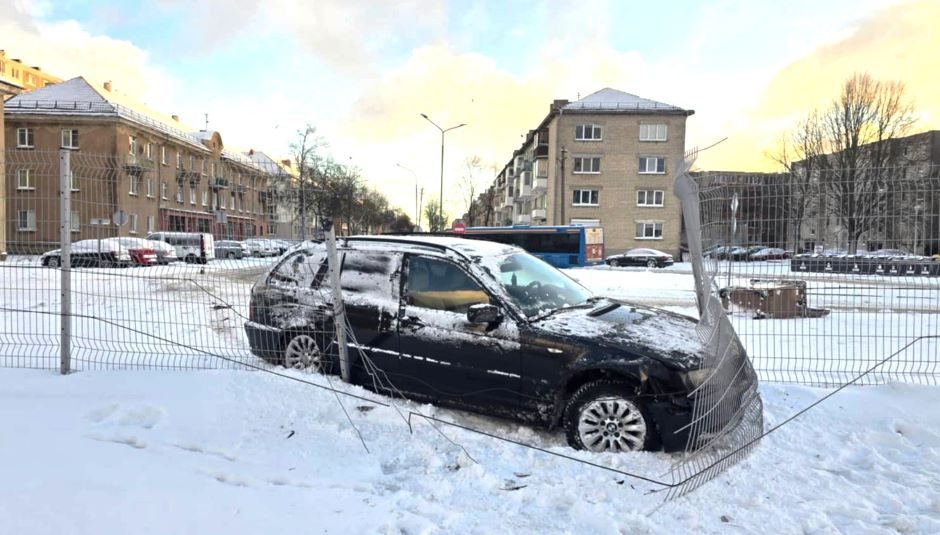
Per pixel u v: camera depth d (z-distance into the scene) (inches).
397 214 4020.7
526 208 2573.8
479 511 120.0
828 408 184.5
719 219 199.0
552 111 1958.7
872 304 327.0
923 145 1659.7
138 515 108.7
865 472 142.8
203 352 214.2
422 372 182.7
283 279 218.8
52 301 305.4
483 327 173.9
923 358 260.1
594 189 1950.1
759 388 206.1
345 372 192.9
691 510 121.1
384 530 109.2
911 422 170.9
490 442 157.1
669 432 148.9
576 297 200.4
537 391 164.2
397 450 150.7
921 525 115.6
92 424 154.3
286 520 111.1
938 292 252.8
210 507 114.0
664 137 1924.2
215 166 2151.8
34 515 105.8
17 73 3255.4
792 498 127.7
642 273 1039.0
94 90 1699.1
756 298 340.2
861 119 1600.6
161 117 2124.8
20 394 174.4
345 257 209.6
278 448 146.8
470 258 187.3
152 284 247.6
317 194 1893.5
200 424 156.9
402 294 192.2
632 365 152.2
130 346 239.5
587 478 136.7
